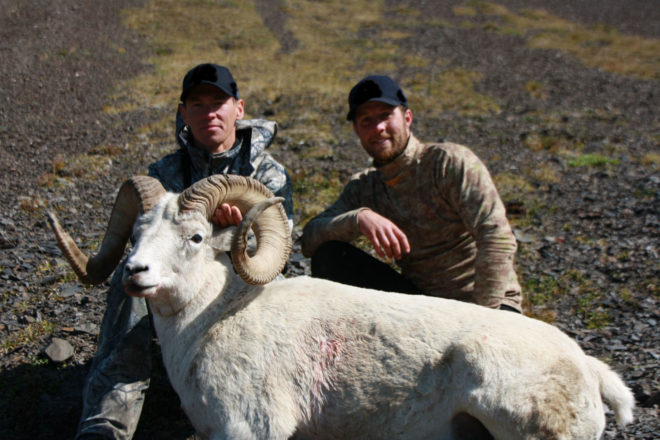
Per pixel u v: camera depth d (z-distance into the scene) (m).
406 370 3.33
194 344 3.66
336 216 4.59
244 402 3.40
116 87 21.12
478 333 3.29
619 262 7.72
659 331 5.76
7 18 29.47
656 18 38.97
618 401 3.30
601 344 5.56
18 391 4.67
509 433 3.11
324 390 3.44
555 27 36.19
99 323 5.76
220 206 3.77
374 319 3.48
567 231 9.05
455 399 3.23
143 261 3.45
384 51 28.61
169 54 26.03
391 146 4.39
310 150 13.46
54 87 20.73
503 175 11.97
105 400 3.90
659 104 20.03
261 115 17.36
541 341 3.28
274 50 27.62
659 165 12.80
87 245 8.01
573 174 12.28
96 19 30.97
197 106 4.54
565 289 6.95
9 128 15.96
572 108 19.33
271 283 3.92
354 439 3.46
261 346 3.49
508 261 4.06
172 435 4.32
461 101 19.95
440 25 35.62
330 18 36.22
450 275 4.54
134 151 13.98
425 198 4.45
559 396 3.08
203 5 35.19
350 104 4.49
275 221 3.74
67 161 13.01
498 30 34.62
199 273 3.74
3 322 5.73
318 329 3.52
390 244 4.14
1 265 7.16
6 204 10.02
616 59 28.17
